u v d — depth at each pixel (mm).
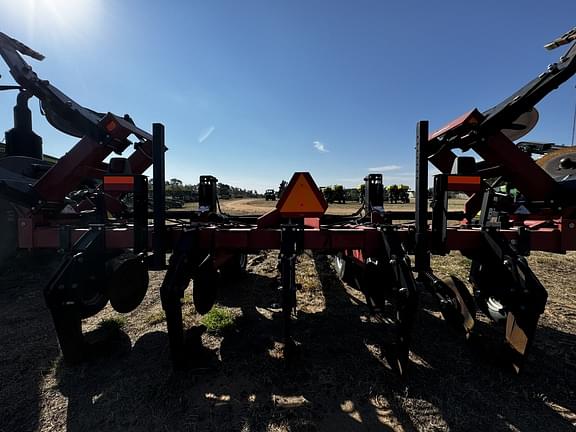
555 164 4117
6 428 1851
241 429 1848
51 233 2832
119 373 2402
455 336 3035
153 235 2566
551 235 2680
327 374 2389
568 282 4797
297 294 4309
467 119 2781
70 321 2418
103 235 2691
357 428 1852
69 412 1985
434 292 2471
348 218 4766
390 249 2467
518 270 2377
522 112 2674
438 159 4078
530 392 2166
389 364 2516
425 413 1970
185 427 1864
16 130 4164
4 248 4672
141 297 3344
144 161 4789
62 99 3115
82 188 5602
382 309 3248
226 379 2332
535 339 2947
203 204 4125
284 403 2068
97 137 3217
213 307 3803
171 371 2426
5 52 3029
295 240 2588
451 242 2709
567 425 1866
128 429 1850
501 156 2869
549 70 2402
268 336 3043
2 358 2598
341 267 4871
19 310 3654
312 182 2779
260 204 28641
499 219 3270
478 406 2031
